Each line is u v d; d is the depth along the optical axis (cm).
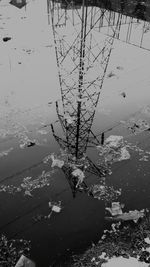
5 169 1038
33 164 1064
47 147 1135
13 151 1107
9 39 1853
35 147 1130
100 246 823
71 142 1159
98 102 1388
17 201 939
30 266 769
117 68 1661
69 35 1947
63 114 1295
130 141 1198
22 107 1313
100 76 1565
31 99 1366
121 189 999
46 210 918
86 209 928
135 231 865
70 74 1420
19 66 1605
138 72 1648
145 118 1327
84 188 995
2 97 1362
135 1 2322
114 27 2119
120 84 1530
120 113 1344
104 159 1107
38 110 1305
